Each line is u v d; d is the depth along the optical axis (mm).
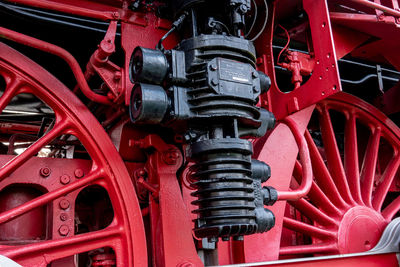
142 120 1663
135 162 2324
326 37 2145
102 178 2014
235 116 1667
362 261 2416
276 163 2520
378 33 2785
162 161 2088
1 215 1728
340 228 2705
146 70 1652
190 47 1723
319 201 2791
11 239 2004
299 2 2504
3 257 1307
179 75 1685
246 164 1709
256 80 1796
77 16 2439
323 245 2650
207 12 1881
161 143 2107
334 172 2994
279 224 2426
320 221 2760
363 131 3742
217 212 1600
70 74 2885
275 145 2549
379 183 3402
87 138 2000
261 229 1819
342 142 3996
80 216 2547
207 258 2229
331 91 2062
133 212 1981
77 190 2088
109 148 2029
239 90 1707
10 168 1812
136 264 1907
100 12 2000
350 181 3068
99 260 2096
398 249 2600
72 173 2115
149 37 2135
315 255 2740
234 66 1729
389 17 2582
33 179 2008
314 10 2244
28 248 1721
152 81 1694
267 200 1971
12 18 2295
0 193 2072
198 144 1657
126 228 1961
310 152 2848
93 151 2006
